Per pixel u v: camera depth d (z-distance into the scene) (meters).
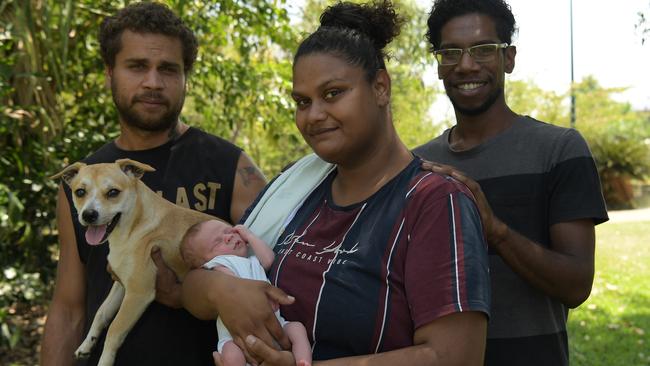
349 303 1.70
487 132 2.57
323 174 2.14
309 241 1.91
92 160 2.67
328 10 2.04
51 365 2.52
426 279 1.61
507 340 2.35
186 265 2.33
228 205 2.63
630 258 10.07
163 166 2.61
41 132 5.07
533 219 2.40
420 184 1.75
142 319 2.37
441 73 2.62
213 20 6.24
